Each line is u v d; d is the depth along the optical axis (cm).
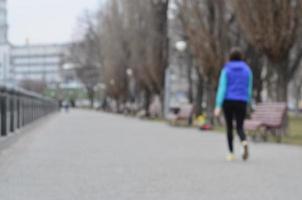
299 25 3703
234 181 1540
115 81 12525
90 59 18525
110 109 15050
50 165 1920
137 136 3716
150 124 6081
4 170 1773
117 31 11319
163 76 8475
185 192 1342
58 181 1525
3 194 1301
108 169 1808
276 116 3262
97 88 19862
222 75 2133
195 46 5603
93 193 1319
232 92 2117
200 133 4178
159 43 8406
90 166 1892
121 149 2611
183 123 6094
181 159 2145
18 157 2209
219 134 4041
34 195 1287
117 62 12056
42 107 7700
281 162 2052
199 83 7881
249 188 1412
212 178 1600
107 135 3828
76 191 1348
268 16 3688
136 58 9175
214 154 2375
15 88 3453
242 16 3803
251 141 3328
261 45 3769
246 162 2050
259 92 7131
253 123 3284
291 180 1564
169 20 8362
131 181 1529
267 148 2753
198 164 1970
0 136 2814
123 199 1238
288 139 3500
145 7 8625
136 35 9038
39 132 4228
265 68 7844
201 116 5006
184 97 16862
